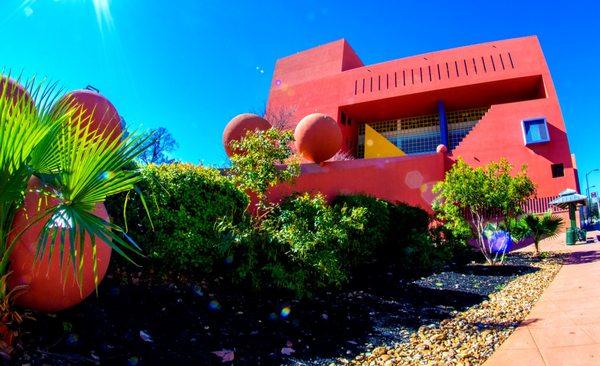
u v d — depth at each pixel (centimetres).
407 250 886
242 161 712
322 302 558
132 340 338
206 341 375
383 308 560
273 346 394
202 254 528
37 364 262
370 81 2877
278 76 3388
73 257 232
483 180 1012
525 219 1201
